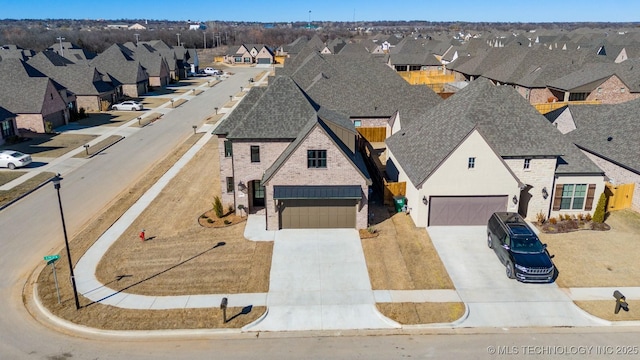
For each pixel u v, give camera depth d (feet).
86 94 231.30
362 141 146.61
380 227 96.58
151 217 102.17
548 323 65.98
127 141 172.86
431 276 78.02
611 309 68.54
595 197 98.73
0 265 82.58
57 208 108.78
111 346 61.57
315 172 93.04
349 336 63.67
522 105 103.65
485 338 63.00
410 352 60.34
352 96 161.99
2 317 67.97
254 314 68.03
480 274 78.54
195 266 81.25
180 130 190.39
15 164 137.69
